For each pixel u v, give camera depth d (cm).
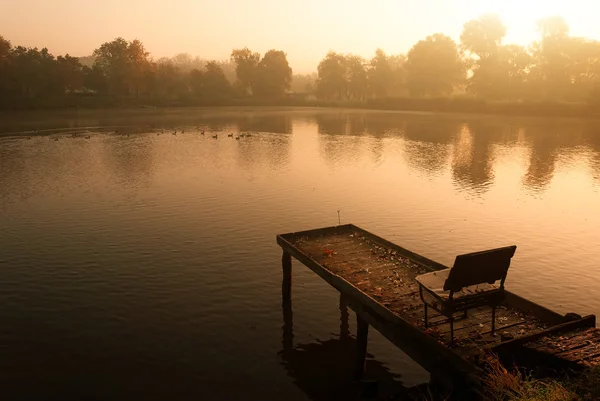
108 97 12212
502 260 892
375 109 13300
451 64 12325
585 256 1805
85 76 12138
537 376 780
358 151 4919
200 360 1172
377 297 1134
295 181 3266
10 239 2002
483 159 4384
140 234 2070
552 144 5541
